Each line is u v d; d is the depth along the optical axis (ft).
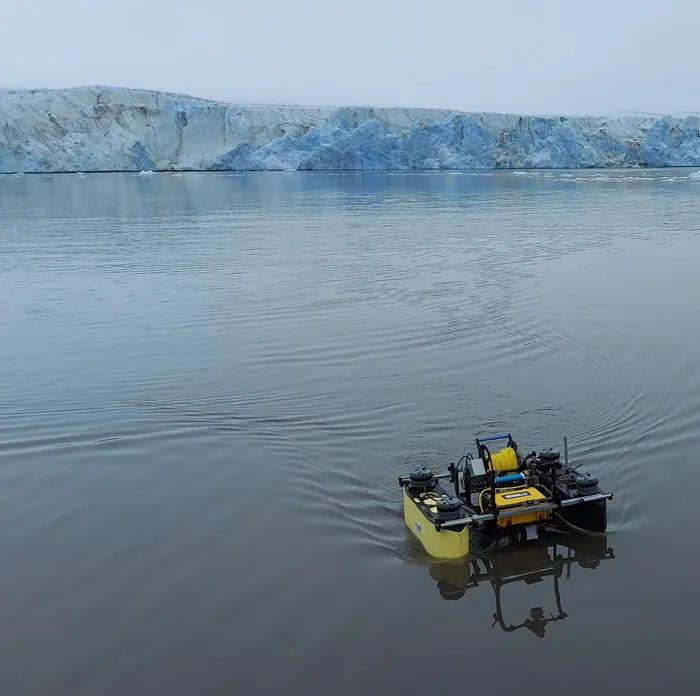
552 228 141.28
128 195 259.80
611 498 33.27
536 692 24.32
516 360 58.44
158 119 514.27
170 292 88.12
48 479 41.22
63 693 24.97
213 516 36.55
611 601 28.96
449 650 26.50
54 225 162.40
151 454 43.93
